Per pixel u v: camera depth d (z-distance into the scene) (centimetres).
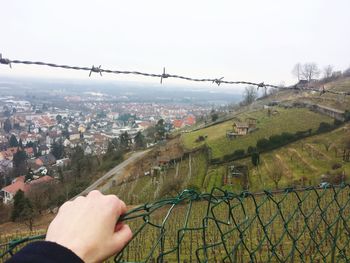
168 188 5300
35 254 96
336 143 5956
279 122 7344
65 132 13212
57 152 10238
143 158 7581
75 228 113
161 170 6556
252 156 5697
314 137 6406
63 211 121
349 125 6450
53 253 99
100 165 7738
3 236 3584
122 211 129
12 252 139
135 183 6281
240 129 7062
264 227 264
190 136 8094
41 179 6875
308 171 5219
